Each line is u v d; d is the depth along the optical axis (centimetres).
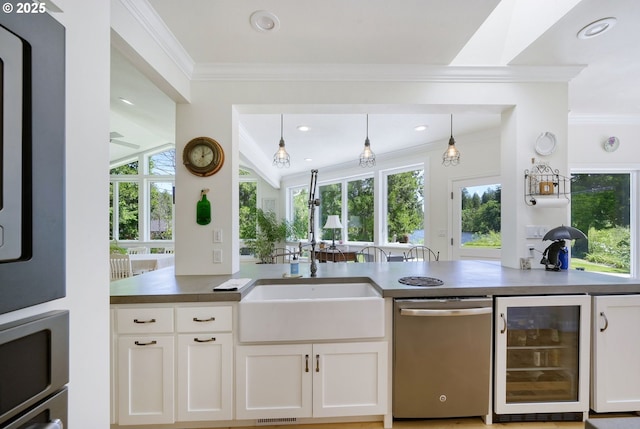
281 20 166
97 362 73
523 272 211
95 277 73
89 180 72
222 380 161
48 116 56
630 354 167
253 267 251
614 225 340
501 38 216
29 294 53
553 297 167
